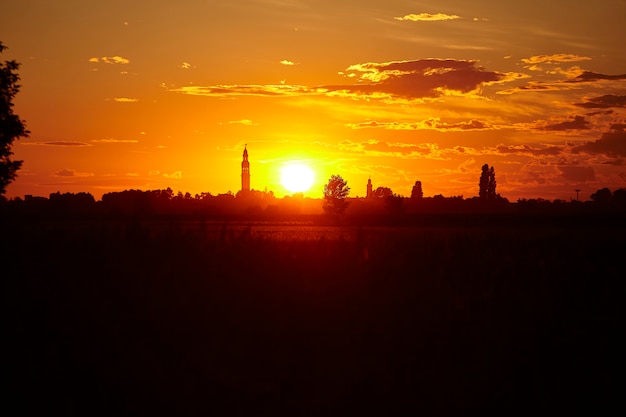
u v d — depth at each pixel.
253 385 24.52
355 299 30.98
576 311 28.64
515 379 24.48
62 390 24.48
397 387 24.23
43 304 30.02
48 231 39.44
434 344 26.80
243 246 35.84
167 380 24.91
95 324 28.73
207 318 29.41
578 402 23.05
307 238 46.84
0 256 33.94
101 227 41.06
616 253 37.50
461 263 34.62
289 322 28.98
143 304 30.38
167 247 35.19
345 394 23.94
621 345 25.92
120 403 23.67
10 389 24.41
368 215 157.00
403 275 32.91
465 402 23.27
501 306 29.44
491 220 132.88
